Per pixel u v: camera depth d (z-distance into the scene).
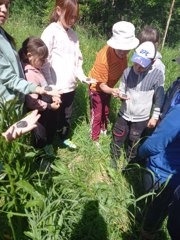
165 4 17.81
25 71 2.70
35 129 2.82
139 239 2.62
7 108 2.33
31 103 2.69
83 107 4.22
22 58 2.72
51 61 3.09
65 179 2.72
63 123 3.52
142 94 3.15
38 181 2.45
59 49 3.08
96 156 3.48
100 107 3.58
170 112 2.11
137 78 3.11
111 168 3.21
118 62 3.33
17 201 2.28
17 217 2.24
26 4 13.01
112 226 2.66
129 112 3.26
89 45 6.29
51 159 3.26
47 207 2.26
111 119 4.25
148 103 3.21
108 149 3.63
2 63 2.33
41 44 2.68
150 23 18.20
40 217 2.24
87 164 3.36
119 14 17.34
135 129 3.32
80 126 3.92
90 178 3.20
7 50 2.34
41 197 2.29
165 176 2.29
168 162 2.26
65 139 3.62
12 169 2.28
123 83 3.22
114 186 3.04
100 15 17.28
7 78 2.38
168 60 6.02
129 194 2.82
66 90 3.26
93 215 2.64
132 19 17.44
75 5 2.92
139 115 3.25
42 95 2.74
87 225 2.56
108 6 16.84
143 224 2.54
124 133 3.40
